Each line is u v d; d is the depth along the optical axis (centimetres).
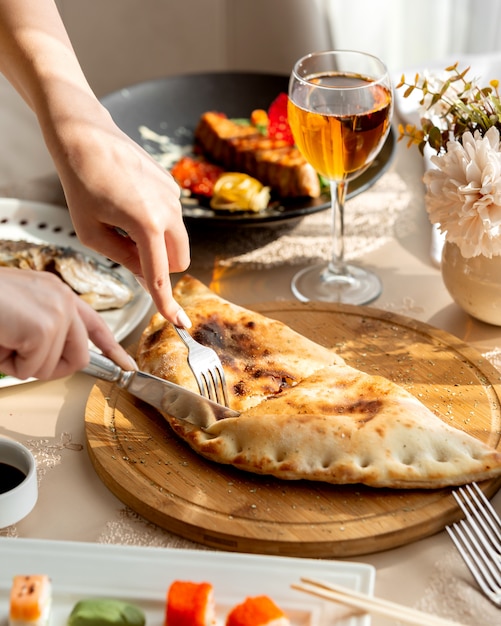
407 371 115
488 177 105
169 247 107
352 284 137
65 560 83
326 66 136
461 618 81
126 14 254
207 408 100
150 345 116
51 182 171
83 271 132
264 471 95
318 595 77
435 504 92
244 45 262
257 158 161
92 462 103
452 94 122
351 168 125
